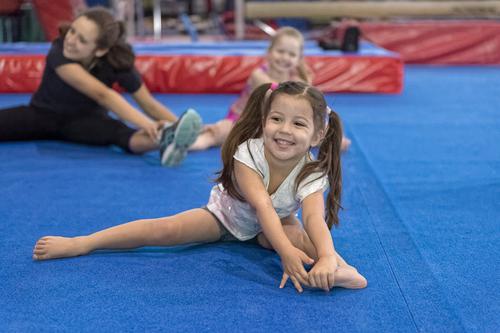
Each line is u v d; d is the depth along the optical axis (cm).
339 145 287
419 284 278
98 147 514
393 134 579
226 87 780
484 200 396
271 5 1187
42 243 293
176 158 455
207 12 1525
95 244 294
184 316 246
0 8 988
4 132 511
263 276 281
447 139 563
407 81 909
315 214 276
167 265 289
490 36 1094
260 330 237
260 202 275
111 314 246
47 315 245
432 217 364
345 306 256
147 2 1501
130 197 389
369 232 338
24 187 406
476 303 262
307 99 268
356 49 819
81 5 1068
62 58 488
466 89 848
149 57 771
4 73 746
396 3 1200
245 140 288
